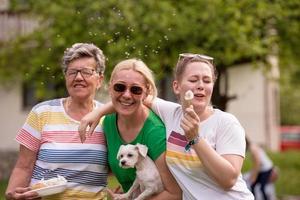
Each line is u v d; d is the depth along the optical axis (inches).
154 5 490.9
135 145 189.8
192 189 178.2
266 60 601.6
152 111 195.6
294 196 635.5
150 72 192.5
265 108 969.5
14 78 745.0
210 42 495.8
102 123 201.3
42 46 561.3
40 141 200.4
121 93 189.2
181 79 181.6
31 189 193.3
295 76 1255.5
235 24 494.0
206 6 503.2
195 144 169.2
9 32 639.1
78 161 196.9
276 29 571.5
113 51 426.6
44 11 543.8
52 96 515.5
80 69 199.6
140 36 460.4
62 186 192.5
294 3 548.4
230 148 175.0
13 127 811.4
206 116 180.5
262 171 477.7
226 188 172.9
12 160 800.9
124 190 201.8
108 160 199.5
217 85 516.7
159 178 188.9
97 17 483.5
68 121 200.8
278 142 1116.5
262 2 515.2
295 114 1475.1
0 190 583.8
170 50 492.7
